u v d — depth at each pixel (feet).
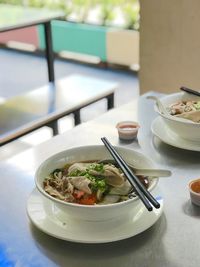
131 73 15.30
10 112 7.54
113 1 15.49
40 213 2.85
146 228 2.68
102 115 4.69
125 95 13.03
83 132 4.25
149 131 4.25
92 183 2.80
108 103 8.80
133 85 13.99
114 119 4.56
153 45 8.48
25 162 3.66
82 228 2.69
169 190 3.21
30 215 2.83
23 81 14.76
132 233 2.63
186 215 2.90
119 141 4.04
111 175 2.84
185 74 8.36
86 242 2.56
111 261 2.50
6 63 17.19
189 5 7.64
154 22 8.23
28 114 7.40
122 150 3.25
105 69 15.97
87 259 2.52
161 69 8.63
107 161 3.21
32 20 9.08
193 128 3.65
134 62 15.17
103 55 15.96
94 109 11.98
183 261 2.47
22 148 9.57
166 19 8.04
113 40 15.33
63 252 2.58
